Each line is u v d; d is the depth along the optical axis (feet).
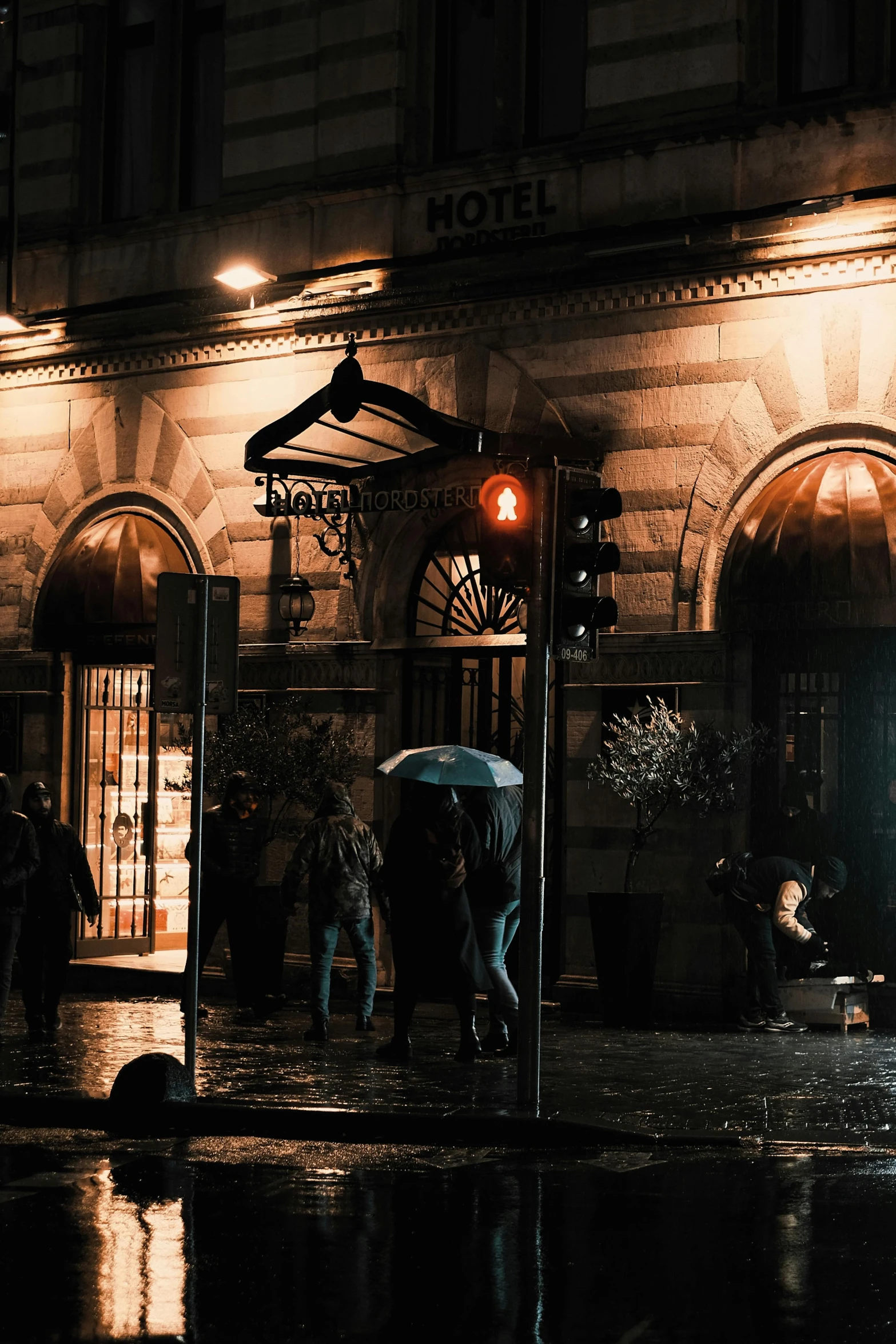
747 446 45.47
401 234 51.96
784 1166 28.22
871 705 44.65
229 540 54.80
